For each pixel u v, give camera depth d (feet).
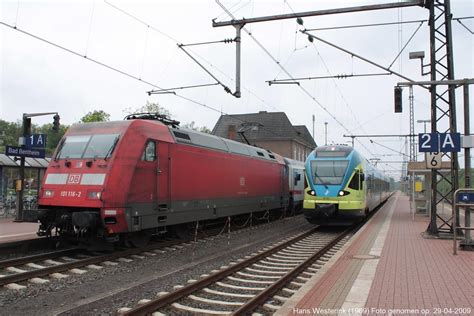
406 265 32.73
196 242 50.03
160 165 43.04
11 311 23.24
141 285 29.12
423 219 78.02
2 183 73.67
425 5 52.16
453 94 51.11
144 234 43.55
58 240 41.52
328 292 24.39
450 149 46.98
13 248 40.04
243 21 45.60
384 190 134.62
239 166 63.67
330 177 63.52
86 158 39.11
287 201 88.33
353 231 65.72
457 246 42.96
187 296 26.22
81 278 30.68
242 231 63.41
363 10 43.24
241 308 22.06
